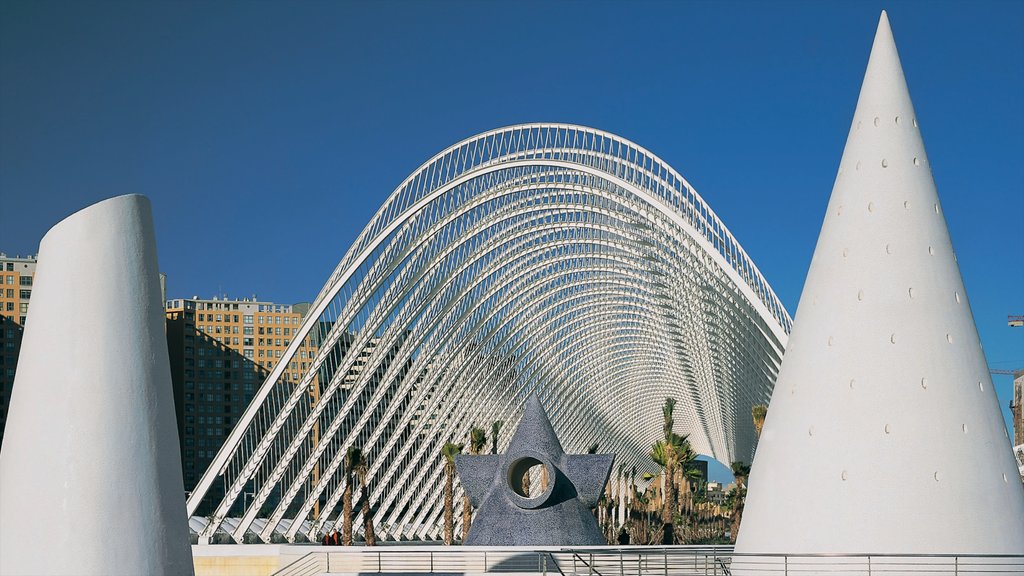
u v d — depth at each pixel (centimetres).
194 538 5453
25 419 1348
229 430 14238
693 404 10812
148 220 1449
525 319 7362
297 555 4144
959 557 1756
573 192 5216
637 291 7350
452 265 6019
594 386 9694
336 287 5372
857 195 2012
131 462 1348
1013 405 11800
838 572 1822
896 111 2048
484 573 3116
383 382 6159
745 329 5656
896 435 1859
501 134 5322
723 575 2502
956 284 1978
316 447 5931
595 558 3288
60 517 1311
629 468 12600
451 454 6116
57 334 1357
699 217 4612
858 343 1923
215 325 14500
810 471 1898
